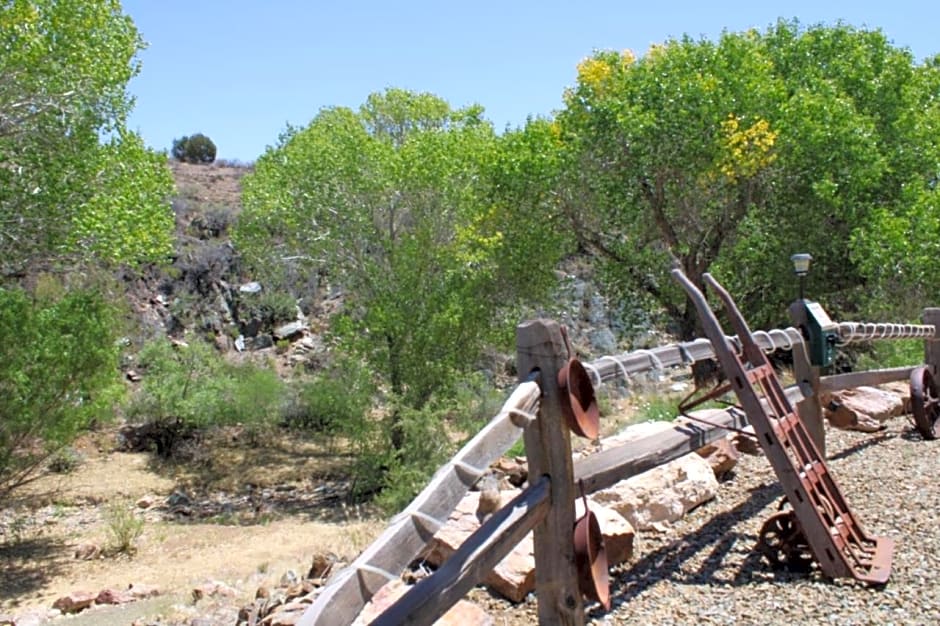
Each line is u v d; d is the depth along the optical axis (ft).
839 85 60.18
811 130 52.60
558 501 9.75
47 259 44.52
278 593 15.74
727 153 50.93
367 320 50.26
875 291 51.47
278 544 37.50
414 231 52.13
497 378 62.59
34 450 46.60
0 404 37.14
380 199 51.55
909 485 18.62
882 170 55.06
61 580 33.47
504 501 15.33
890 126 59.67
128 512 46.14
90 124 42.34
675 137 52.24
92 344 39.32
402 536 7.25
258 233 55.88
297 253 55.42
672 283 57.57
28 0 38.63
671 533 16.14
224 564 34.27
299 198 51.75
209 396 61.72
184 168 130.00
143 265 83.66
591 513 10.28
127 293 80.18
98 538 40.78
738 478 20.02
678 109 52.70
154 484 53.36
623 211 54.90
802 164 54.29
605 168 55.67
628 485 16.70
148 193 45.32
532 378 9.66
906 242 48.01
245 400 63.05
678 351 13.84
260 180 56.54
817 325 19.54
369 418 49.90
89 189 42.88
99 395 41.91
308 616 6.31
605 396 53.16
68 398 39.55
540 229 54.60
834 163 53.67
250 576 28.07
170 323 81.00
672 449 13.33
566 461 9.78
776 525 13.82
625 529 14.47
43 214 41.78
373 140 52.08
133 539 39.75
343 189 51.29
